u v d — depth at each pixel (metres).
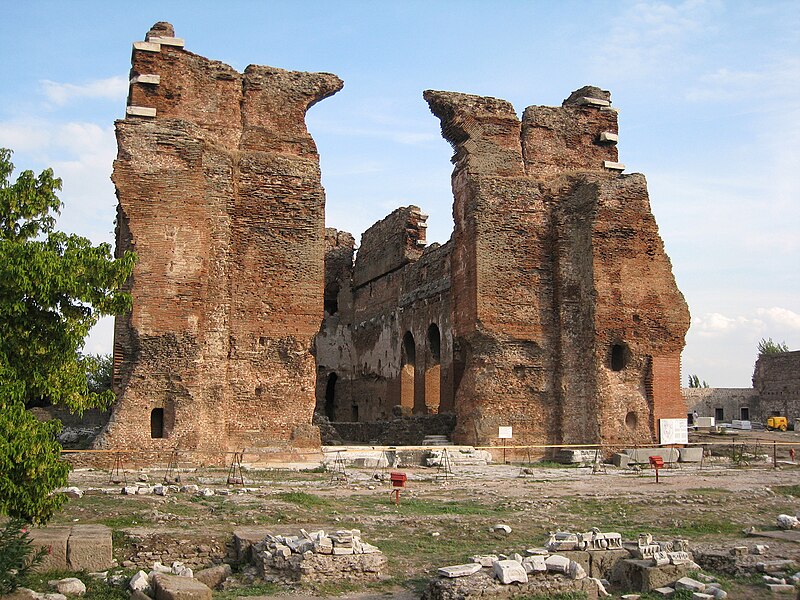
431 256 39.62
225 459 23.84
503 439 27.25
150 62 25.55
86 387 12.30
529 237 28.84
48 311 11.95
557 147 30.14
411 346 42.16
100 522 13.20
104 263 12.32
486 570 10.34
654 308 28.42
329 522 14.12
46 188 12.53
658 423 27.78
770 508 16.92
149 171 24.31
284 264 25.75
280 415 24.98
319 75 27.52
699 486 19.92
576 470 24.25
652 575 10.65
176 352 23.58
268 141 26.47
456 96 29.12
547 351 28.41
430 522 14.45
